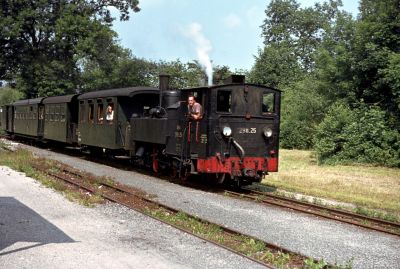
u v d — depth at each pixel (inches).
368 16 1013.8
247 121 556.7
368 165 924.0
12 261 268.5
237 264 277.6
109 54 1733.5
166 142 627.2
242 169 549.6
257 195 546.3
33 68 1571.1
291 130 1419.8
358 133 962.1
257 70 1764.3
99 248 300.2
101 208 431.8
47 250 291.6
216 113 540.7
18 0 1469.0
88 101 888.9
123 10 1711.4
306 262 280.2
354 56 1045.8
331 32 1172.5
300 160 1050.1
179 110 598.5
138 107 781.3
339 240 352.8
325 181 695.7
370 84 1039.0
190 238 333.4
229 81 566.3
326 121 1000.9
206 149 535.8
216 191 565.3
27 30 1572.3
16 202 445.7
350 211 474.9
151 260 279.4
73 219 382.0
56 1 1579.7
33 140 1258.6
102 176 631.8
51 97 1115.3
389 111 995.9
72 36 1544.0
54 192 507.8
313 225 398.6
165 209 437.1
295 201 504.4
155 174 697.0
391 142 940.0
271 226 387.5
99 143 823.7
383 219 442.9
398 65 896.3
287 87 1679.4
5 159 811.4
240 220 404.2
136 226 366.0
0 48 1566.2
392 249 334.6
